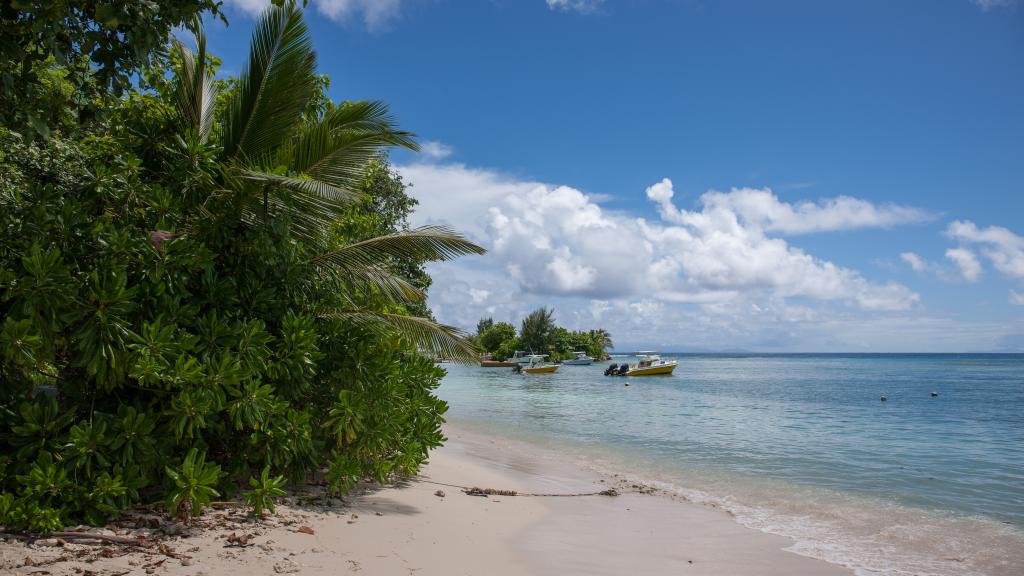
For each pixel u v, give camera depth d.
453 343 8.38
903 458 13.12
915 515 8.19
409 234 7.37
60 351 5.01
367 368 6.59
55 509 4.11
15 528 3.90
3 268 4.26
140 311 4.84
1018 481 10.61
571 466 11.69
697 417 21.55
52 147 5.89
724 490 9.76
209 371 4.75
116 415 4.81
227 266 5.94
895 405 27.92
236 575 3.79
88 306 4.34
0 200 4.77
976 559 6.23
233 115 8.02
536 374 65.50
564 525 6.92
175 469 4.84
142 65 4.12
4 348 4.05
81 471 4.39
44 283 4.13
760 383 49.66
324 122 8.34
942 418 22.09
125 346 4.39
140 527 4.43
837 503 8.91
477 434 16.33
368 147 8.61
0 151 5.62
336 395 6.48
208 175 6.02
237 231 6.05
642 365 61.25
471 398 30.39
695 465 12.05
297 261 6.29
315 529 5.10
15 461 4.23
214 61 8.77
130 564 3.71
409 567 4.54
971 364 122.75
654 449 14.10
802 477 10.91
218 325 5.04
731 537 6.90
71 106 4.54
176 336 4.86
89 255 4.78
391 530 5.48
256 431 5.36
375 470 7.12
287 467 6.16
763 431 17.69
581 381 50.88
